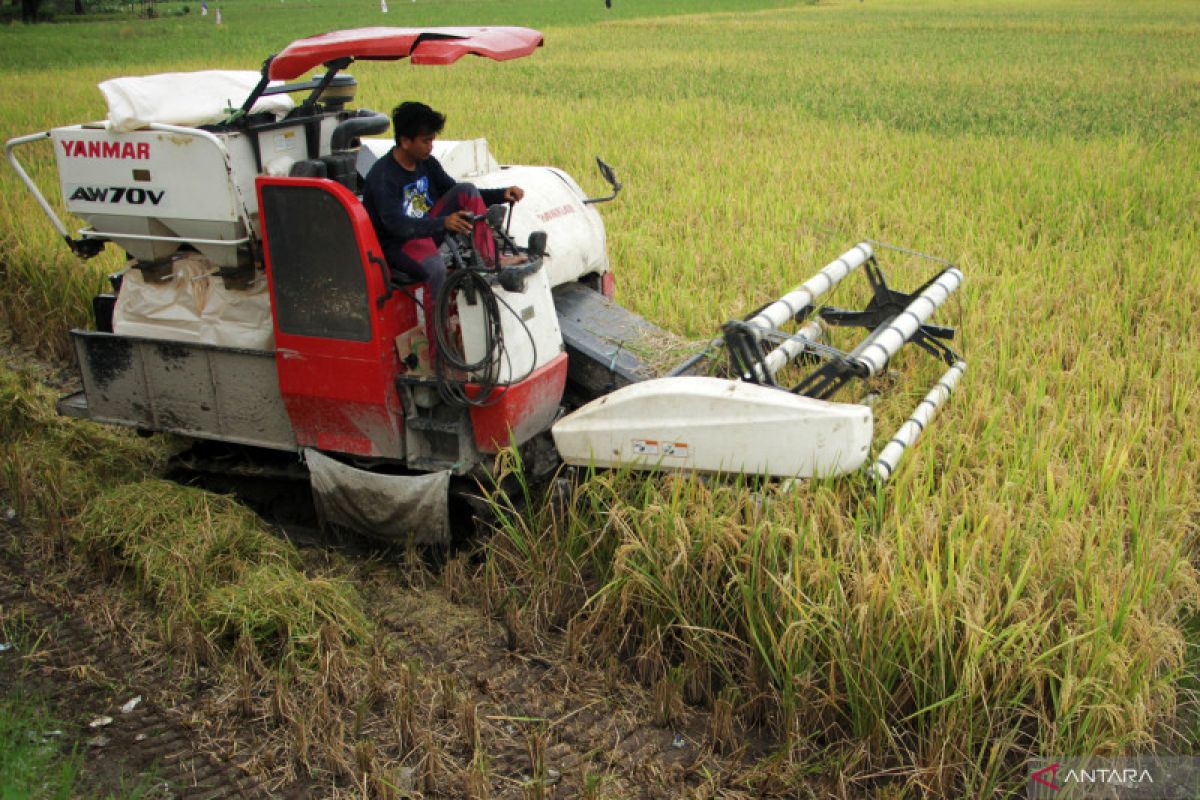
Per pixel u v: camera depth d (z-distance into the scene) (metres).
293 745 4.16
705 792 3.90
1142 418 5.89
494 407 5.11
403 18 57.50
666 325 7.55
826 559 4.39
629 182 13.09
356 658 4.63
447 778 3.98
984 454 5.51
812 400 4.59
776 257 9.20
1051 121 18.14
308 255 5.03
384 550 5.57
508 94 22.53
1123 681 3.96
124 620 4.99
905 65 28.67
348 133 5.72
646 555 4.59
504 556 5.17
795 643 4.13
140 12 68.19
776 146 15.52
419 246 5.07
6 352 8.66
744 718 4.34
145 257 5.60
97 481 6.10
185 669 4.67
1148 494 5.23
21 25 53.47
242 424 5.74
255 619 4.67
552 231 6.10
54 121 18.61
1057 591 4.36
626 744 4.21
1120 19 46.53
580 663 4.69
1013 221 10.70
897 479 4.95
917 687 4.06
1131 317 8.04
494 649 4.82
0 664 4.68
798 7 63.09
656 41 38.91
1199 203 11.56
